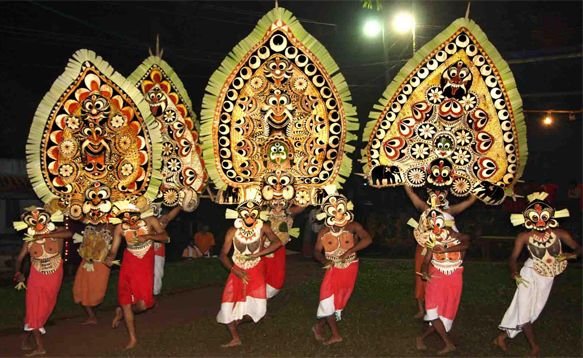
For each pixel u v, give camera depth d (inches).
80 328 343.9
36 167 331.3
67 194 335.3
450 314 282.4
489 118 335.6
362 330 323.3
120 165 340.2
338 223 297.7
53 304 298.7
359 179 830.5
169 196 400.5
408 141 339.6
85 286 346.3
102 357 286.0
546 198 290.4
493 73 333.7
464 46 333.4
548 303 385.7
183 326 339.0
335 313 302.0
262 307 299.9
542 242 282.0
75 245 536.1
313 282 454.3
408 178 339.6
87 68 335.0
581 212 590.2
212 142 346.0
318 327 306.7
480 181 336.8
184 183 404.2
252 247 300.5
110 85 338.0
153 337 318.7
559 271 282.4
